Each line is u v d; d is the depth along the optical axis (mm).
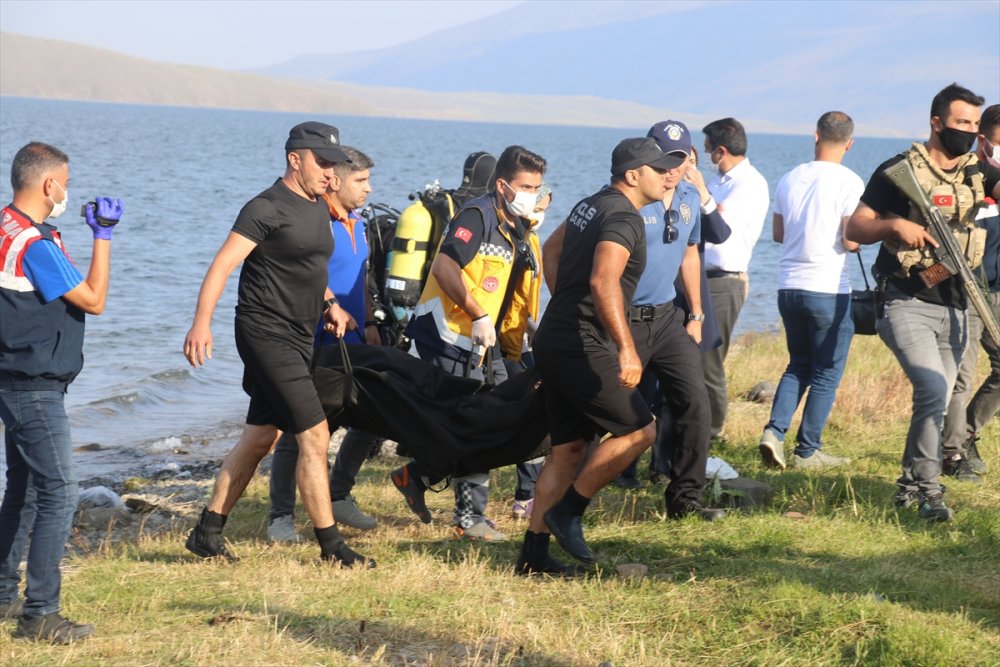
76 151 95875
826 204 10219
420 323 8945
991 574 7547
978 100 8594
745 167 10750
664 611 6828
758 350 18734
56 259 6293
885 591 7070
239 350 7691
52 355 6367
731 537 8281
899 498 9164
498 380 9070
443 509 9719
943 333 9039
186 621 6668
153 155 98000
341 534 8898
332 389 8039
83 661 5953
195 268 31922
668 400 8859
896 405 13477
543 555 7684
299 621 6645
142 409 16219
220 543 8148
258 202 7371
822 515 9008
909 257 8789
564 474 7656
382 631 6508
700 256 9672
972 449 10703
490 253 8664
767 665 6008
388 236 10258
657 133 8836
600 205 7277
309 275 7547
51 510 6383
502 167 8664
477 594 7195
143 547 8633
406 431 8055
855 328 10508
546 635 6438
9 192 48781
